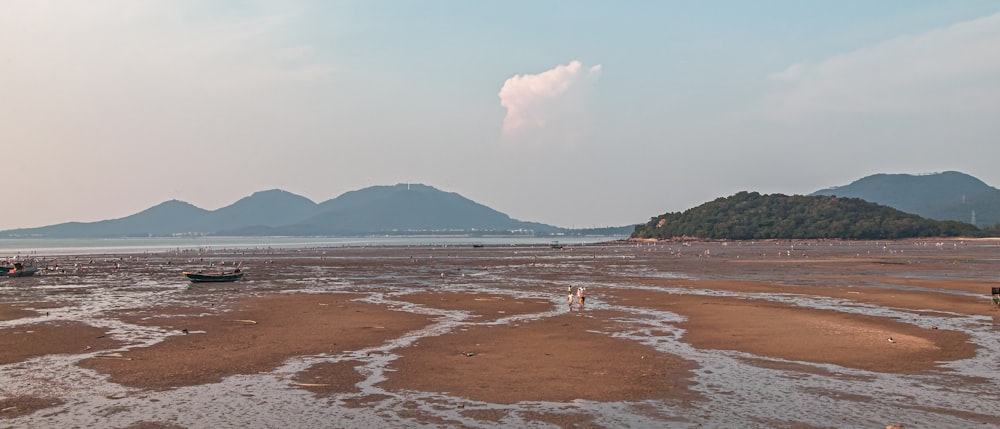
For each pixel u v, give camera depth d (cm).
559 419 1892
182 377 2392
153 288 6294
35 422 1867
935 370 2456
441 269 9594
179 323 3753
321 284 6800
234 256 15000
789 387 2225
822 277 7369
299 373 2456
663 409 1984
